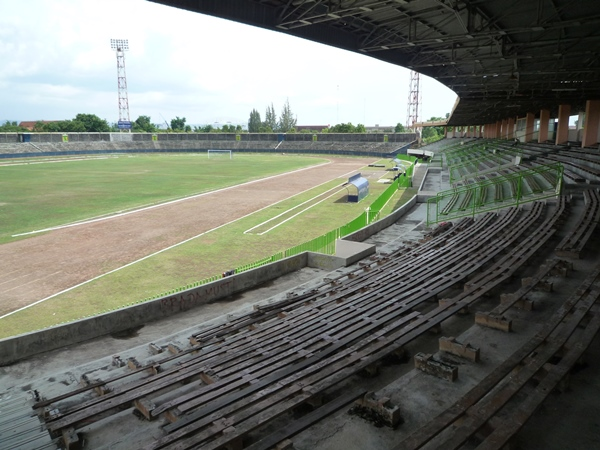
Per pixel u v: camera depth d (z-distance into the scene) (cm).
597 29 2127
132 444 730
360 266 1902
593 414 624
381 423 653
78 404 913
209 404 754
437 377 751
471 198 3014
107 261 2406
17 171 7400
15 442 757
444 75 3334
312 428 648
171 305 1538
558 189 2366
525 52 2572
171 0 1376
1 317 1697
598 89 3588
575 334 830
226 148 14150
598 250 1395
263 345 1048
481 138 9131
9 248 2670
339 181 6100
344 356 870
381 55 2500
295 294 1641
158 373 1027
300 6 1683
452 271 1397
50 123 16125
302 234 3011
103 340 1356
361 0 1591
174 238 2914
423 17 2028
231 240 2859
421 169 6700
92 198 4538
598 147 3794
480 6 1816
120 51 16225
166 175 6894
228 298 1689
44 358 1238
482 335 889
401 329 938
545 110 5459
